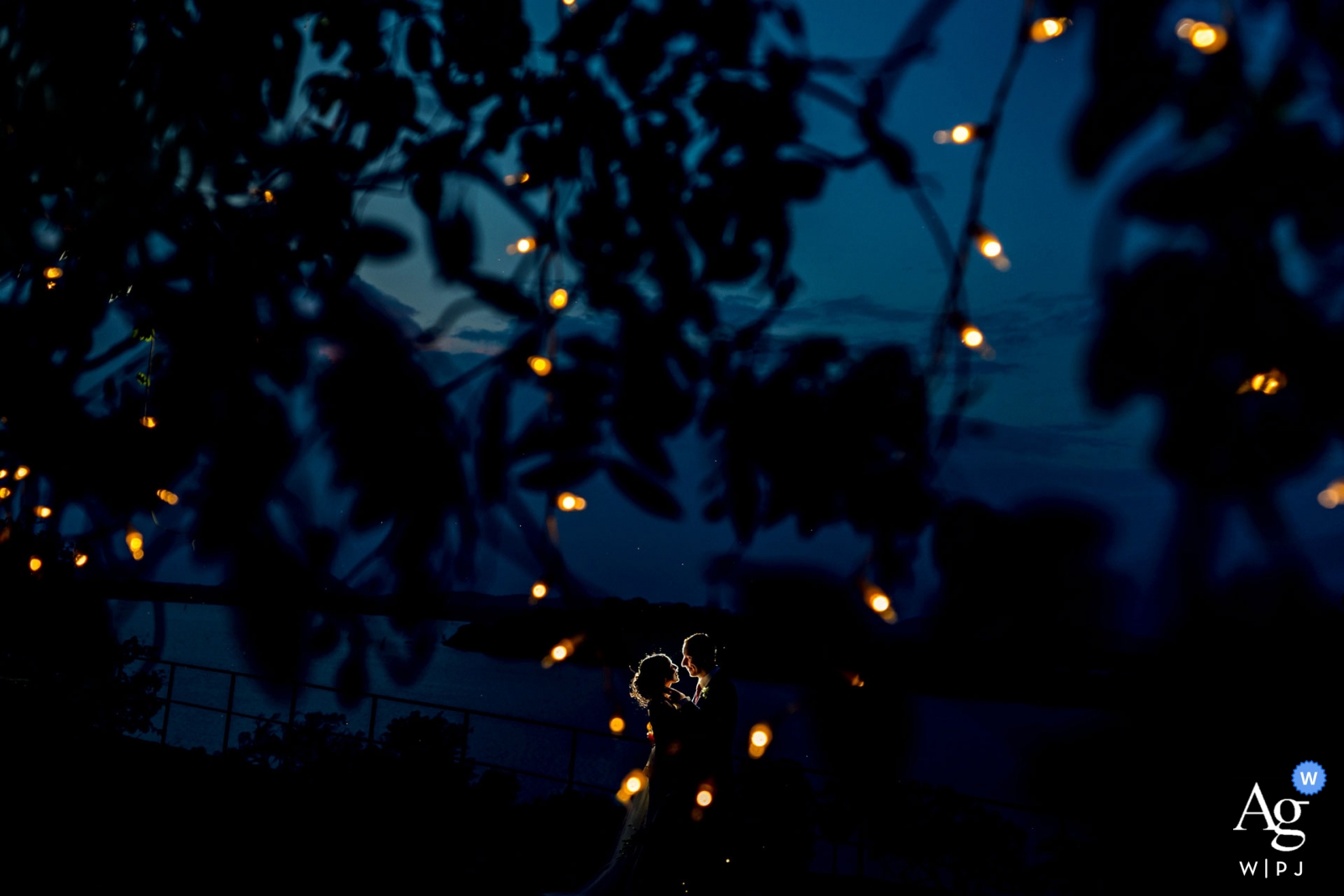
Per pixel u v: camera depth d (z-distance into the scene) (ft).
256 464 5.40
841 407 4.37
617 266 5.48
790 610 4.13
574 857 20.27
